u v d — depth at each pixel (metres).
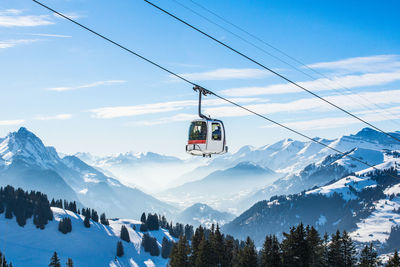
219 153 33.56
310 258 83.69
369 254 88.50
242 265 91.00
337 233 89.06
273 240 88.06
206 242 94.75
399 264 80.06
